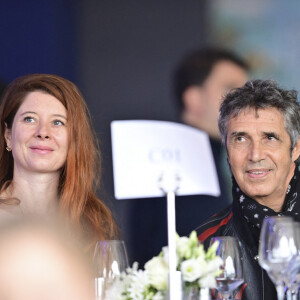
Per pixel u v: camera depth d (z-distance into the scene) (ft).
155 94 38.93
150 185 36.96
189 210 36.63
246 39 38.91
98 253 14.10
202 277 12.98
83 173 22.11
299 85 38.50
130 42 39.11
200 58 38.96
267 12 38.73
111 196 36.58
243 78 38.83
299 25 38.50
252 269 20.15
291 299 14.61
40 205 21.70
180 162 37.50
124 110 38.73
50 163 21.44
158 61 39.14
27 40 38.32
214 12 39.11
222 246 14.80
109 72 38.91
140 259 36.09
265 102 20.95
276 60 38.73
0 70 38.04
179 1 39.14
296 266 13.91
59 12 38.58
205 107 38.55
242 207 20.95
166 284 12.85
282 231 13.93
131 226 36.42
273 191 20.72
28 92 22.00
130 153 37.40
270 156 20.63
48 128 21.57
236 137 21.22
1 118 22.41
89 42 38.86
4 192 21.84
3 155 22.45
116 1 39.01
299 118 21.13
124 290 13.64
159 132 37.96
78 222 21.53
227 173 37.22
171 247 12.11
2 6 38.11
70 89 22.33
